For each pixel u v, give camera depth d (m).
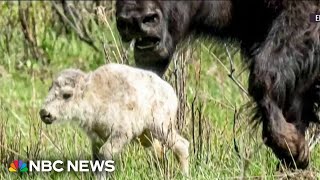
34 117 14.30
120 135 10.64
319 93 11.45
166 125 10.90
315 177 11.21
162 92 10.89
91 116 10.64
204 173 11.16
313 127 12.24
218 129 13.09
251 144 12.10
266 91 11.23
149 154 11.20
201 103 13.50
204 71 16.34
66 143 12.25
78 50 18.38
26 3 18.22
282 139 11.20
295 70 11.29
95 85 10.65
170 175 10.91
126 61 12.82
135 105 10.70
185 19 11.32
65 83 10.56
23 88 16.77
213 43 11.97
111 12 17.64
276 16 11.39
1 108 13.82
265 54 11.29
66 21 18.66
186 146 11.08
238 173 11.28
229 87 15.93
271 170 11.39
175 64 12.52
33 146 12.27
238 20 11.65
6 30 18.05
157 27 10.71
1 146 12.08
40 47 18.22
